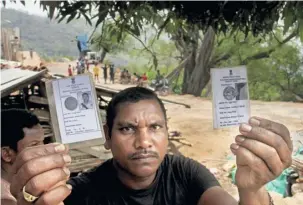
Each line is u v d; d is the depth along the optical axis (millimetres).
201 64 20328
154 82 21312
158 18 3504
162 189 1447
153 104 1313
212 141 11633
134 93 1333
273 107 12523
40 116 6414
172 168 1512
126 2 3158
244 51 18688
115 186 1409
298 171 5066
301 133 4805
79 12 2988
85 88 1141
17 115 2354
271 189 5152
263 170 1015
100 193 1425
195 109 16734
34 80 6602
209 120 14602
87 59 11789
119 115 1288
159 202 1429
